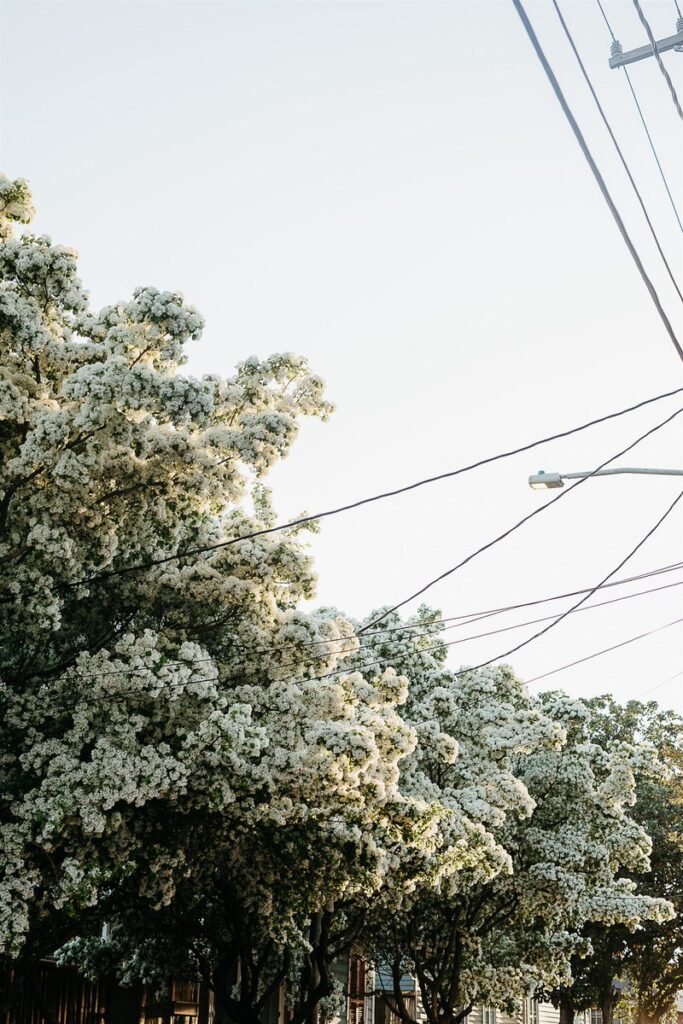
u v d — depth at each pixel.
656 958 40.12
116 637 15.06
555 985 26.27
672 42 8.34
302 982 21.66
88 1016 23.05
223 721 12.84
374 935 24.16
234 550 14.72
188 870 15.19
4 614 13.69
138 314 12.87
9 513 13.68
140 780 12.90
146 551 14.96
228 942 20.20
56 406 13.30
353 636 15.31
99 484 13.51
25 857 13.12
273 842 15.21
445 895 21.30
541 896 22.61
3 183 13.32
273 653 14.75
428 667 21.48
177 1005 24.86
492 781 20.72
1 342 13.23
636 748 24.03
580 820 23.75
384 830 15.91
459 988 24.30
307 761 13.45
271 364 14.55
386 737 14.55
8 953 13.13
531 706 22.91
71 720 13.94
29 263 13.10
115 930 20.52
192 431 13.67
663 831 38.91
